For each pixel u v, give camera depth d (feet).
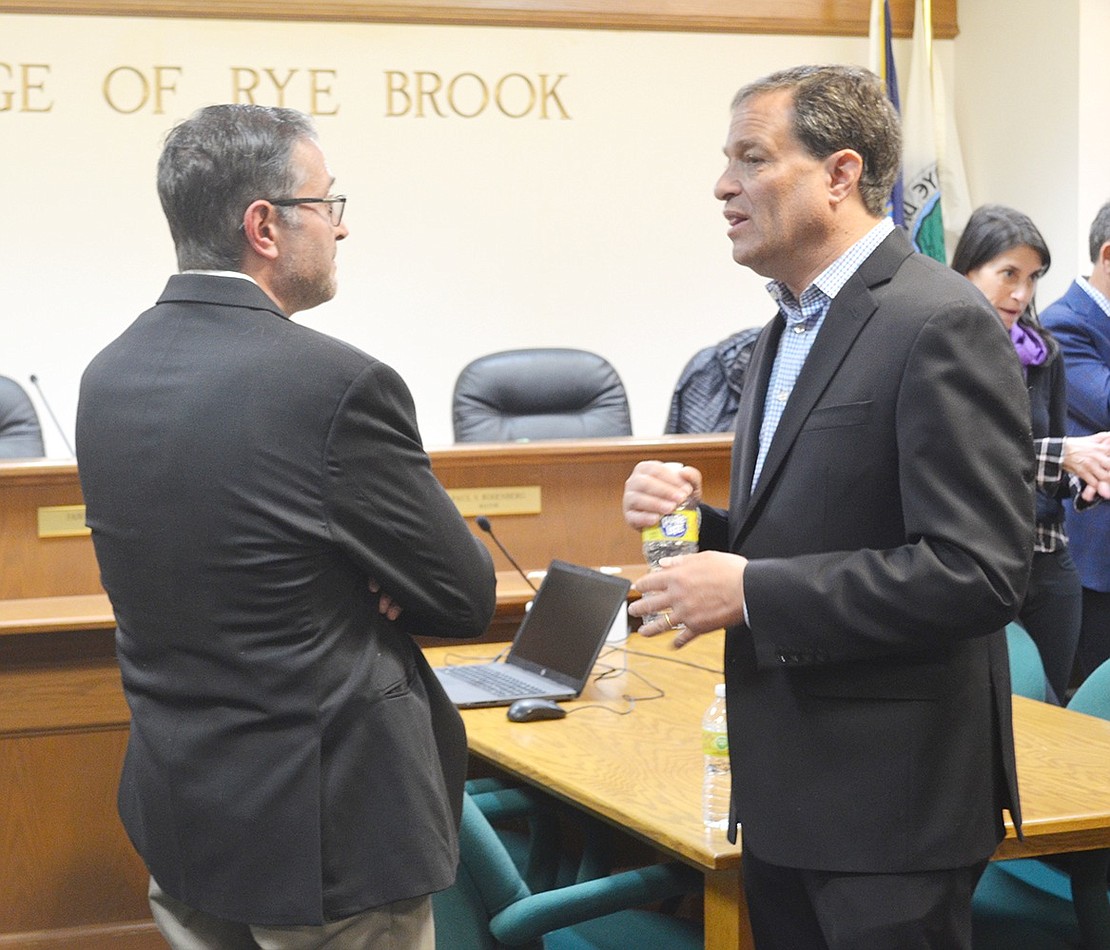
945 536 4.52
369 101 18.67
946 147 19.48
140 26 17.93
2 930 9.27
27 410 14.87
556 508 10.69
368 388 5.01
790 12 19.66
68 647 9.31
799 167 5.00
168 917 5.54
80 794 9.37
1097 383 10.56
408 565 5.16
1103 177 18.28
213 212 5.27
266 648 5.01
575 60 19.25
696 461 11.00
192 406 5.04
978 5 20.03
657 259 19.74
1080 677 11.41
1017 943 6.81
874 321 4.86
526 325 19.44
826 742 4.91
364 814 5.05
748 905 5.65
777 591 4.75
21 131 17.74
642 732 7.66
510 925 6.13
